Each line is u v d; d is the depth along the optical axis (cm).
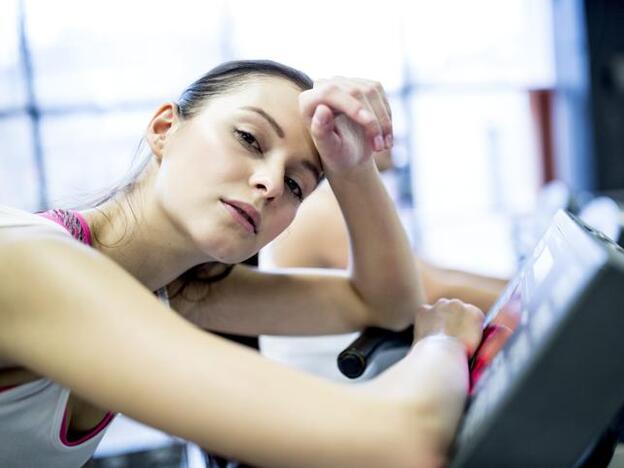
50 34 434
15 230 56
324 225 134
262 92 74
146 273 80
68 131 442
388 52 475
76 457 75
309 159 77
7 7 427
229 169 72
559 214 66
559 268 49
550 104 510
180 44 448
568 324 41
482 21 486
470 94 492
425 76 484
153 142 79
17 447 67
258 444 46
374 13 469
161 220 77
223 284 102
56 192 415
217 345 49
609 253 42
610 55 502
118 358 48
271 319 103
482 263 356
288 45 461
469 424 47
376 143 80
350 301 101
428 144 490
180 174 74
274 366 49
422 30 478
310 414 46
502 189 502
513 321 58
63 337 49
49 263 52
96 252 55
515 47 496
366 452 45
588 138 506
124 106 445
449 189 495
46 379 64
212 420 46
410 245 100
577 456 43
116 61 442
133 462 120
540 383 42
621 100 504
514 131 505
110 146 446
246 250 74
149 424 48
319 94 74
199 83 79
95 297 50
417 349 62
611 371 41
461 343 64
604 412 42
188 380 47
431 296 115
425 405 48
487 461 44
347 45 468
